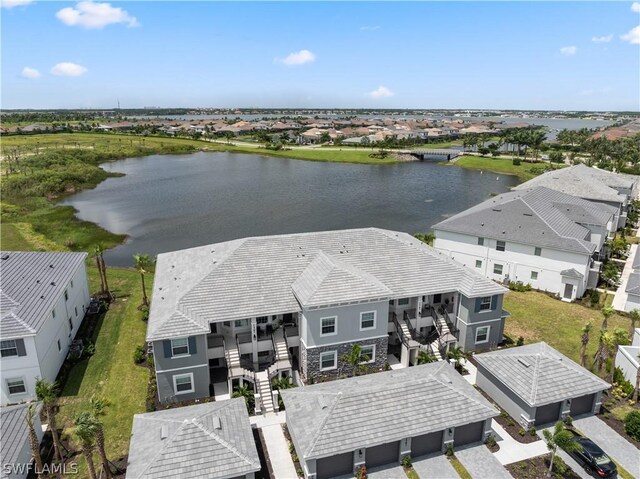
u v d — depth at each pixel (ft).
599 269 162.30
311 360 99.35
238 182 398.83
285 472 76.64
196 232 245.65
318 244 115.34
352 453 75.10
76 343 113.60
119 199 324.19
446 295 119.24
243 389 92.89
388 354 112.27
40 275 115.44
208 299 98.58
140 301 145.18
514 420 89.20
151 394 96.94
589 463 75.31
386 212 293.84
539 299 149.79
